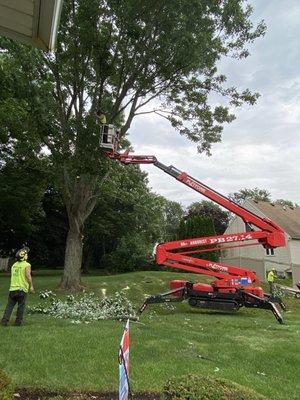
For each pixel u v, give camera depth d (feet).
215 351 29.30
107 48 57.00
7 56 56.03
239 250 137.80
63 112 63.67
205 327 39.22
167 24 54.75
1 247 127.65
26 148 61.41
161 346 28.96
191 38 55.21
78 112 64.18
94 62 61.41
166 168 52.75
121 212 135.13
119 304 47.42
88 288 64.13
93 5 53.62
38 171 71.15
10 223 110.42
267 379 23.88
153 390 19.89
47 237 135.85
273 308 47.47
